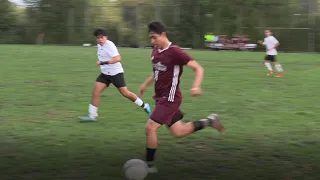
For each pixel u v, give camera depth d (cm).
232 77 1480
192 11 3422
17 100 978
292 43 3203
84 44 3534
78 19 3603
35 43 3684
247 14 3275
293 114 856
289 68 1858
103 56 761
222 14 3338
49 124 745
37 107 899
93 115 770
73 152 582
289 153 597
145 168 479
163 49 496
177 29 3478
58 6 3609
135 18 3538
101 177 486
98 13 3584
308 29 3145
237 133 701
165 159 561
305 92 1150
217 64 1988
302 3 3156
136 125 746
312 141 659
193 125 528
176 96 505
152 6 3497
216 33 3372
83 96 1044
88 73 1537
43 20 3638
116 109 885
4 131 691
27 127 720
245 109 902
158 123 500
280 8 3198
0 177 482
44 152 580
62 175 491
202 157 573
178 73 500
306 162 558
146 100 999
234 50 3228
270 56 1534
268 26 3241
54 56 2275
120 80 760
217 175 503
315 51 3142
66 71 1594
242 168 530
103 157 562
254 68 1806
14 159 548
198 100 1005
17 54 2372
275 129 731
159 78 504
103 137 663
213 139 662
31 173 497
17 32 3691
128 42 3572
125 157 564
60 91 1120
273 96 1077
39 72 1548
